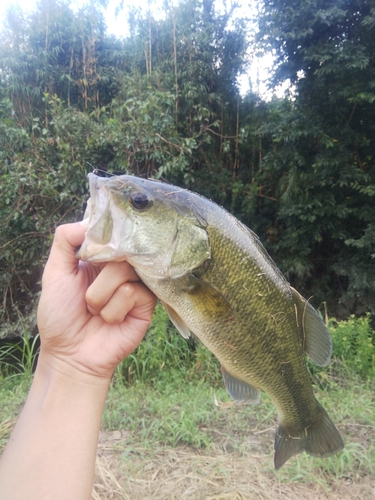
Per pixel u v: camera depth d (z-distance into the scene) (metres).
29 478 0.25
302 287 1.69
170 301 0.35
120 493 0.60
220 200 1.76
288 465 0.67
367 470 0.66
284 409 0.43
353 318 1.26
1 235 1.45
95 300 0.31
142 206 0.33
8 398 0.95
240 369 0.39
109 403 0.89
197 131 1.72
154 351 1.10
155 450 0.70
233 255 0.37
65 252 0.33
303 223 1.57
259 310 0.38
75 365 0.31
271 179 1.77
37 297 1.48
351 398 0.91
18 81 1.82
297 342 0.41
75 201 1.42
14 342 1.54
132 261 0.32
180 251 0.35
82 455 0.27
